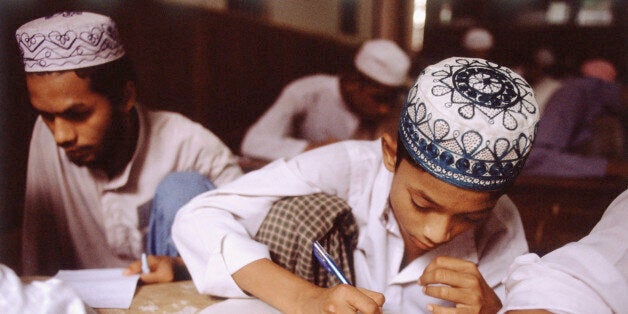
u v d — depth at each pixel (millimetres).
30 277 1400
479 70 1104
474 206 1086
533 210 2490
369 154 1420
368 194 1406
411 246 1442
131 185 2070
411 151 1110
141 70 3215
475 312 1077
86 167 2000
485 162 1036
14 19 2414
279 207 1328
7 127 2430
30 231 2098
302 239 1268
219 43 3863
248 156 3379
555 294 788
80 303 1014
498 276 1361
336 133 3453
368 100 3295
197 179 1740
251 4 4516
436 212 1113
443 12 5957
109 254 2160
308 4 5121
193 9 3629
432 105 1066
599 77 3369
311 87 3414
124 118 1905
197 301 1300
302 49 4797
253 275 1216
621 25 5598
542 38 5738
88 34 1658
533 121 1062
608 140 3195
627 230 861
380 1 4961
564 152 2982
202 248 1296
